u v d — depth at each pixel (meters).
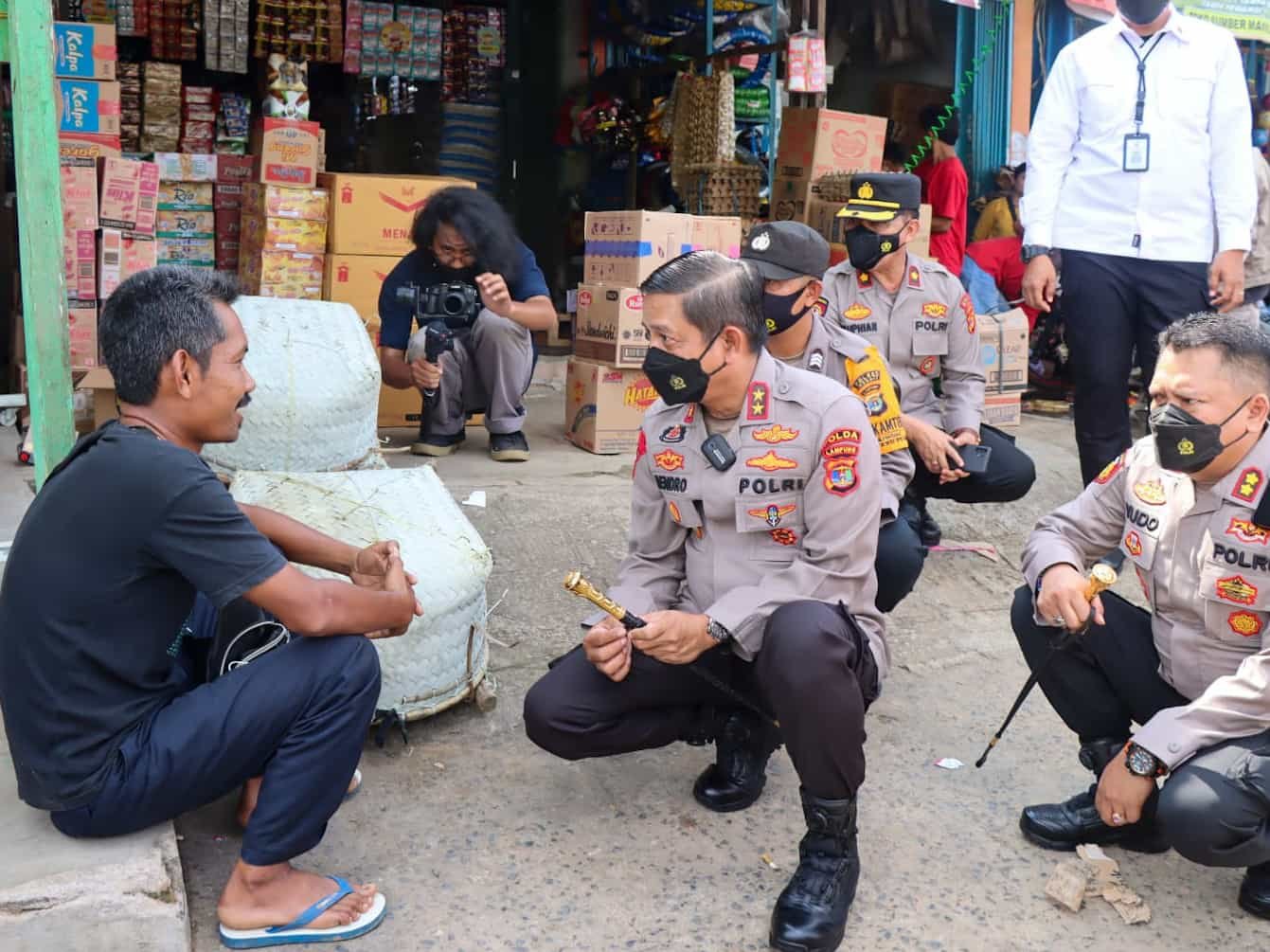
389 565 2.48
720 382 2.57
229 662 2.48
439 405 5.30
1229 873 2.75
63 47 5.13
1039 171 4.61
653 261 5.52
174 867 2.29
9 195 5.97
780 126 7.00
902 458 3.44
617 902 2.53
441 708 3.21
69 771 2.21
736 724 2.88
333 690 2.29
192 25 6.96
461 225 4.89
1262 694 2.37
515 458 5.36
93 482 2.12
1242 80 4.44
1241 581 2.47
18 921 2.12
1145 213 4.45
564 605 4.14
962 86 7.27
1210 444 2.39
